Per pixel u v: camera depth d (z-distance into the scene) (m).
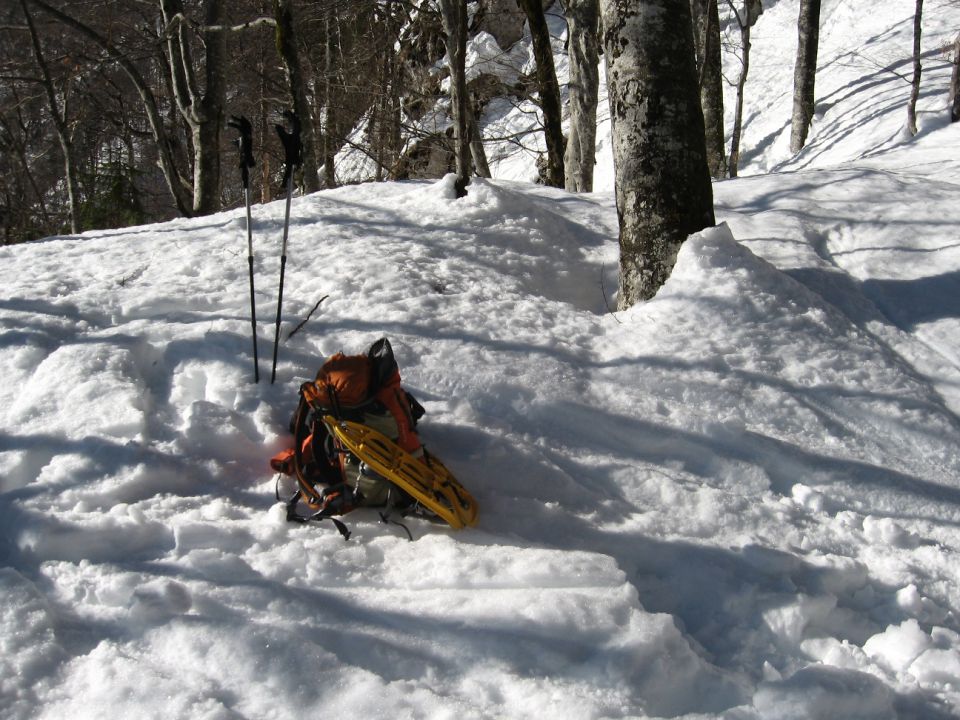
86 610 3.25
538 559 3.54
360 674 2.94
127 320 5.52
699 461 4.61
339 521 3.85
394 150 16.25
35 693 2.84
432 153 16.47
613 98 6.06
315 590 3.44
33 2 14.55
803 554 3.96
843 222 7.22
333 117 16.33
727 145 19.33
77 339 5.20
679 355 5.23
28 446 4.18
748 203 7.89
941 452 4.77
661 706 3.06
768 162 18.22
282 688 2.88
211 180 14.16
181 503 3.94
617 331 5.63
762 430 4.80
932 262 6.54
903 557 4.02
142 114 23.70
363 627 3.22
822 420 4.90
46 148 23.59
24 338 5.13
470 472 4.33
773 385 5.07
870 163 9.72
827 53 20.25
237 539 3.67
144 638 3.09
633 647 3.10
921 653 3.36
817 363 5.28
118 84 22.11
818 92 18.50
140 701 2.79
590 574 3.51
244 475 4.23
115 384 4.64
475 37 20.97
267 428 4.47
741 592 3.62
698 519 4.19
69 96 19.44
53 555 3.52
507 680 2.99
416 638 3.18
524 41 21.23
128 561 3.52
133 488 3.95
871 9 20.98
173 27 12.78
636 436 4.67
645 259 6.05
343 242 6.67
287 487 4.18
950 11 19.58
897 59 18.31
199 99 13.86
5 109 17.95
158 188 25.53
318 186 11.62
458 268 6.30
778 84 20.33
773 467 4.55
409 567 3.58
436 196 7.48
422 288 5.87
